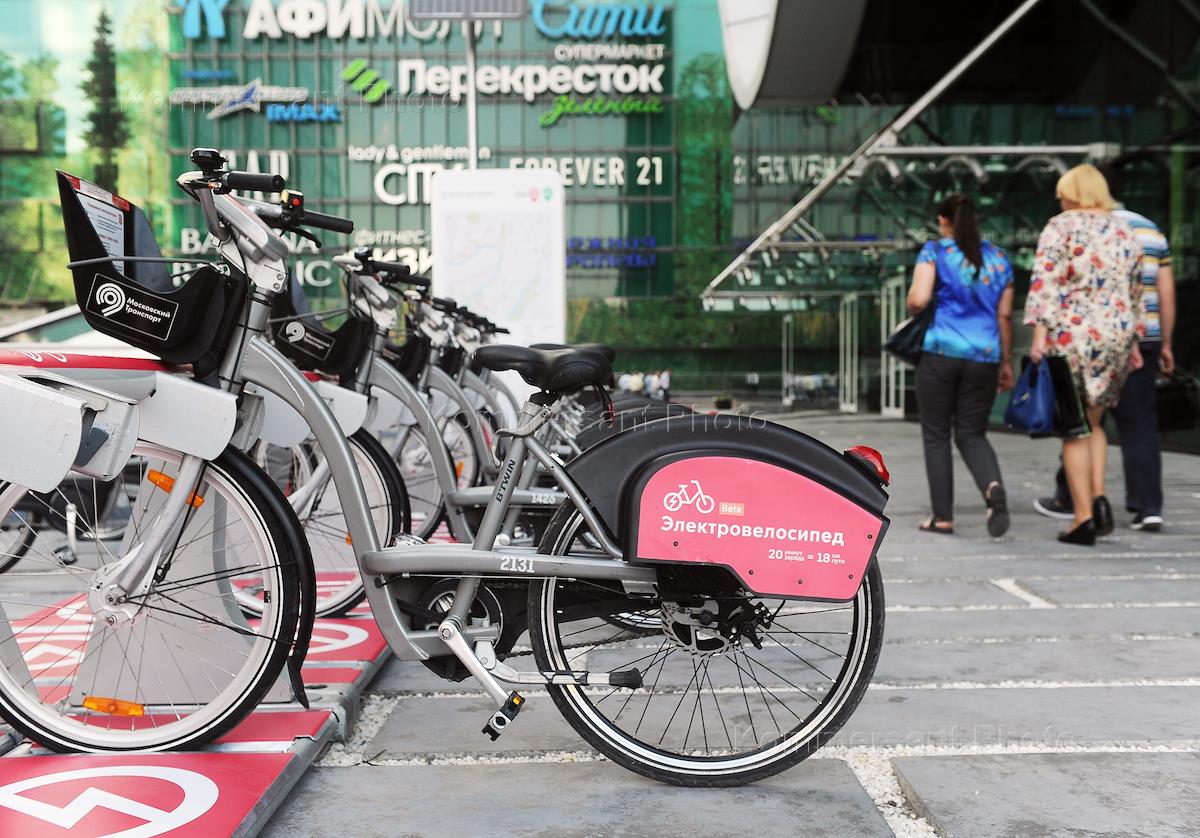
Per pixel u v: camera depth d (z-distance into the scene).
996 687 2.54
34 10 30.78
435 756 2.13
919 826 1.80
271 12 30.59
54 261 31.11
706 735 2.12
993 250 4.90
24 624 2.92
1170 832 1.72
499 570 1.99
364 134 30.61
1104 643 2.95
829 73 10.47
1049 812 1.79
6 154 31.14
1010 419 4.67
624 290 33.50
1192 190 9.77
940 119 11.69
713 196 33.16
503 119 32.09
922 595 3.61
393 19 30.61
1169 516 5.57
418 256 30.50
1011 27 9.94
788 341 25.62
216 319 2.01
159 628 2.21
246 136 30.88
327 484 3.07
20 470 1.79
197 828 1.67
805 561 1.92
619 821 1.81
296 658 2.05
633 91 32.41
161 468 2.14
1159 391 9.68
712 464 1.92
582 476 1.98
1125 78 10.57
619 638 2.06
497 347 2.04
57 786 1.85
